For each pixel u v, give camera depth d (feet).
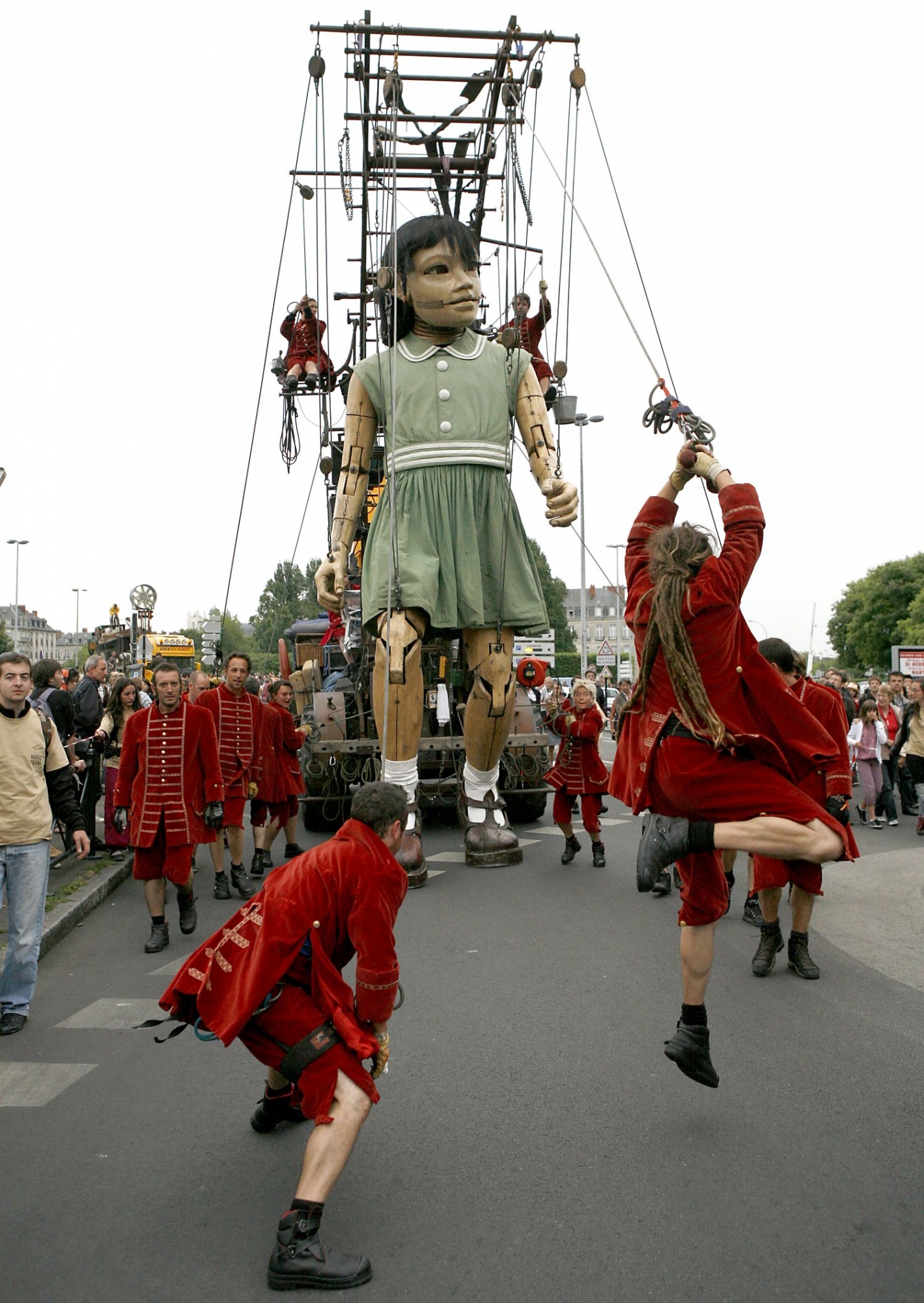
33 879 17.51
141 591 103.65
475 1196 11.25
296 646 57.16
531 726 39.40
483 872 30.45
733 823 11.32
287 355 39.99
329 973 10.66
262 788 29.96
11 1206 11.33
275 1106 12.96
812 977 19.49
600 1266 9.86
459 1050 15.67
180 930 24.18
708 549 11.98
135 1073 15.26
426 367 29.99
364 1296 9.50
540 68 28.68
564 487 27.63
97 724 34.65
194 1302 9.53
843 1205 10.89
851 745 41.68
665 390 13.57
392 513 27.63
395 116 25.63
